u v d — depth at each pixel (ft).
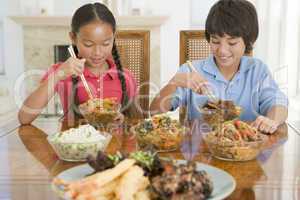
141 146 3.73
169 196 2.29
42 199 2.63
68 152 3.35
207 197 2.43
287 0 11.54
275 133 4.41
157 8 12.87
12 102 12.55
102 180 2.35
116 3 12.81
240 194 2.70
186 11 12.80
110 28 5.28
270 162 3.38
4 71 13.85
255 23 5.04
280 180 2.95
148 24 12.75
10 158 3.52
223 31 4.86
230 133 3.47
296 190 2.76
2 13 13.57
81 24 5.18
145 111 5.64
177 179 2.32
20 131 4.55
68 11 13.51
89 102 4.66
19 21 13.19
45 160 3.47
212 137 3.50
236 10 4.91
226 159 3.43
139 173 2.39
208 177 2.47
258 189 2.78
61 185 2.56
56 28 13.23
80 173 2.93
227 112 4.48
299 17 11.48
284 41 11.62
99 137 3.55
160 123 3.80
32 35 13.32
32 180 2.97
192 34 7.02
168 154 3.61
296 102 10.42
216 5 5.10
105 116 4.55
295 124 4.85
